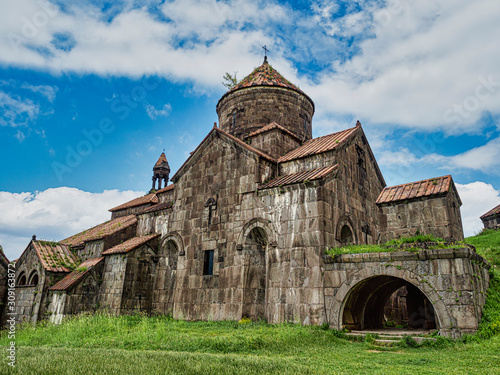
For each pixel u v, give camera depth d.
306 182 18.58
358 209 21.72
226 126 28.64
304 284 17.36
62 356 10.76
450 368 9.64
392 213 22.55
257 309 19.70
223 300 20.23
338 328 15.91
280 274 18.33
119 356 10.77
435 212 21.16
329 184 18.94
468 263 13.91
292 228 18.56
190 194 24.41
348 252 16.69
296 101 28.31
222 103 29.69
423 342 13.50
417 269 14.65
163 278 24.86
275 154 22.77
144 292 24.77
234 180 22.00
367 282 17.42
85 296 24.73
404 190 23.03
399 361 10.77
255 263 20.39
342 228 20.02
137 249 24.91
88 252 28.59
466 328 13.23
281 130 23.41
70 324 19.20
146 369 8.84
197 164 24.58
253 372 8.70
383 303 21.59
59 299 24.44
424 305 20.27
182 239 23.81
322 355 11.85
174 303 22.56
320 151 20.64
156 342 13.77
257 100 27.69
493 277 17.47
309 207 18.33
